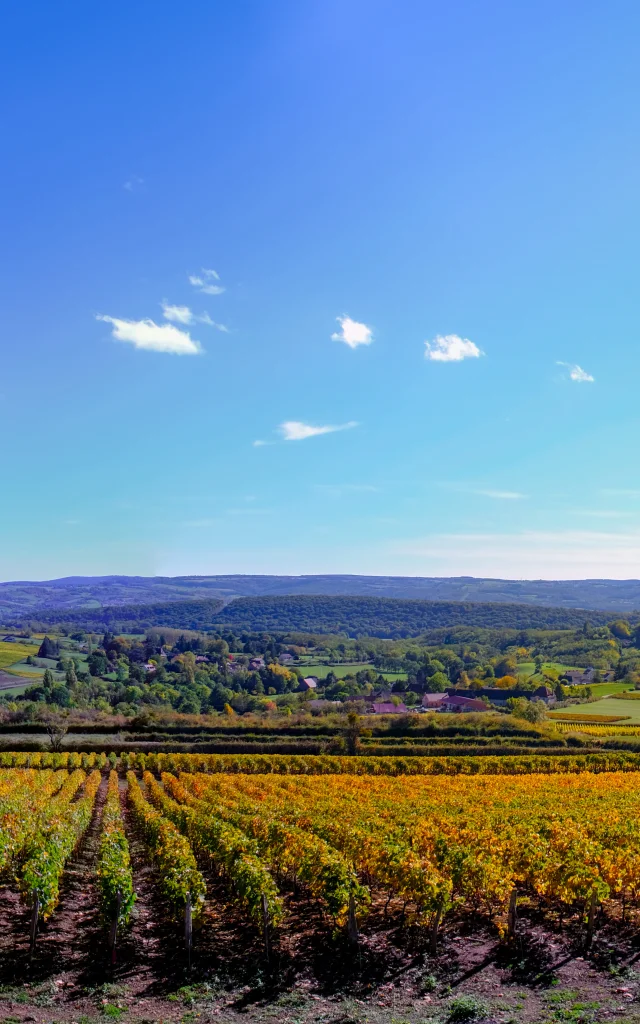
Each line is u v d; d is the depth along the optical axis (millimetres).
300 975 14461
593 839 22312
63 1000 13023
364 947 16016
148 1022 12234
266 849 21797
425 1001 13203
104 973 14375
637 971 14375
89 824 33000
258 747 69375
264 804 32250
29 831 22891
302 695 131125
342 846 21688
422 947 15977
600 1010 12461
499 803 32938
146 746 68750
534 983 13867
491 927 17234
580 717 89938
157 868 23969
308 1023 12281
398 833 22172
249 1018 12484
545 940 16266
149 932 17062
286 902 19812
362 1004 13070
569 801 33688
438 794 39062
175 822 28625
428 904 15750
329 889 16484
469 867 17625
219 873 22641
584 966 14695
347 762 61031
